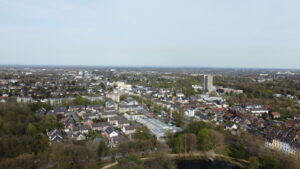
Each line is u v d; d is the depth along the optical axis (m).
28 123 169.38
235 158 150.12
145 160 136.38
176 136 168.50
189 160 146.25
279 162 127.31
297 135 175.88
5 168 109.94
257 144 163.12
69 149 124.94
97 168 126.12
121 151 141.75
